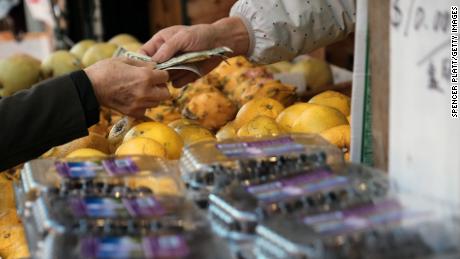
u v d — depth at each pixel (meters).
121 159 1.12
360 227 0.76
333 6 1.71
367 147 1.08
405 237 0.74
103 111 1.73
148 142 1.31
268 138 1.13
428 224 0.76
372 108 1.01
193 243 0.80
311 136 1.14
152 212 0.90
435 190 0.85
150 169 1.07
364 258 0.70
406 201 0.82
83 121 1.31
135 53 1.62
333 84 2.45
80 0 3.98
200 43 1.60
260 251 0.77
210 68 1.68
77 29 4.06
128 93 1.37
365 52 1.06
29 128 1.27
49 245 0.81
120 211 0.90
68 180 1.01
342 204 0.83
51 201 0.92
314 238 0.73
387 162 0.98
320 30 1.71
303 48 1.74
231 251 0.81
